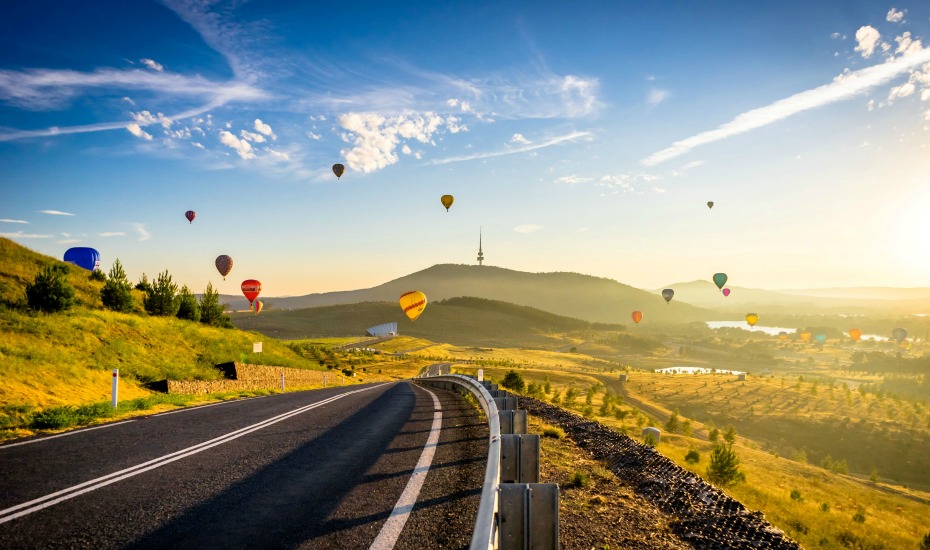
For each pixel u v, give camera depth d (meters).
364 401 17.56
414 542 4.50
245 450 8.18
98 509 5.12
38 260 32.72
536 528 3.69
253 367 26.95
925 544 13.99
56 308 22.95
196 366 24.11
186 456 7.61
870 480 48.06
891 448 86.19
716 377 157.00
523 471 5.22
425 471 7.07
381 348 179.50
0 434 9.05
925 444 86.62
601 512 6.10
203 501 5.50
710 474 15.76
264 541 4.44
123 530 4.59
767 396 120.62
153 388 18.31
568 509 6.05
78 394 14.63
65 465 6.88
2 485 5.86
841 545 11.59
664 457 8.99
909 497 38.50
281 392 23.30
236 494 5.79
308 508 5.37
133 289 38.66
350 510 5.34
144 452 7.82
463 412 14.54
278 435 9.71
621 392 122.44
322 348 110.00
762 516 6.53
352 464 7.42
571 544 4.94
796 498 17.89
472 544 3.03
